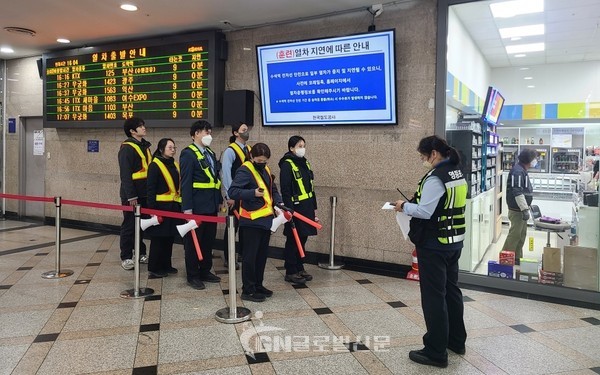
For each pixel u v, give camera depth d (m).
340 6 4.67
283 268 4.85
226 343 2.90
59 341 2.91
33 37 6.25
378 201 4.81
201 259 3.79
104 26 5.63
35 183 7.84
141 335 3.01
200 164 4.04
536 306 3.71
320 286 4.19
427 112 4.48
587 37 5.58
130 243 4.71
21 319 3.29
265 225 3.62
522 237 4.98
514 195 4.98
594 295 3.79
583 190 4.43
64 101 6.84
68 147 7.23
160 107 5.91
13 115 7.88
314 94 4.94
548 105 6.56
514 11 4.67
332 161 5.02
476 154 4.76
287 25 5.23
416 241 2.62
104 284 4.16
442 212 2.58
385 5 4.62
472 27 5.16
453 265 2.75
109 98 6.38
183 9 4.89
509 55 6.28
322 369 2.57
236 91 5.36
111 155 6.80
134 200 4.57
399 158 4.66
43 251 5.49
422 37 4.46
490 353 2.81
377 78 4.55
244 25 5.41
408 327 3.21
